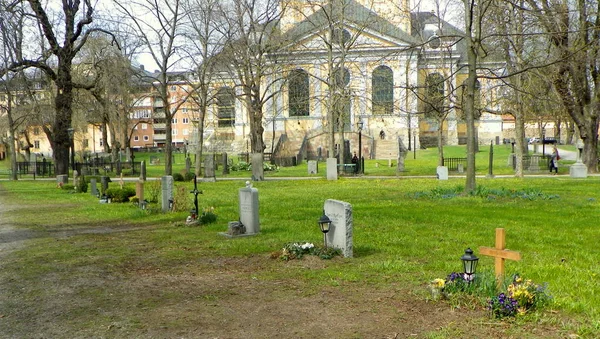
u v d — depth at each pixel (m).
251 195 12.45
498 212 15.34
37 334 5.90
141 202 19.61
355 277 8.10
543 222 13.35
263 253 10.30
